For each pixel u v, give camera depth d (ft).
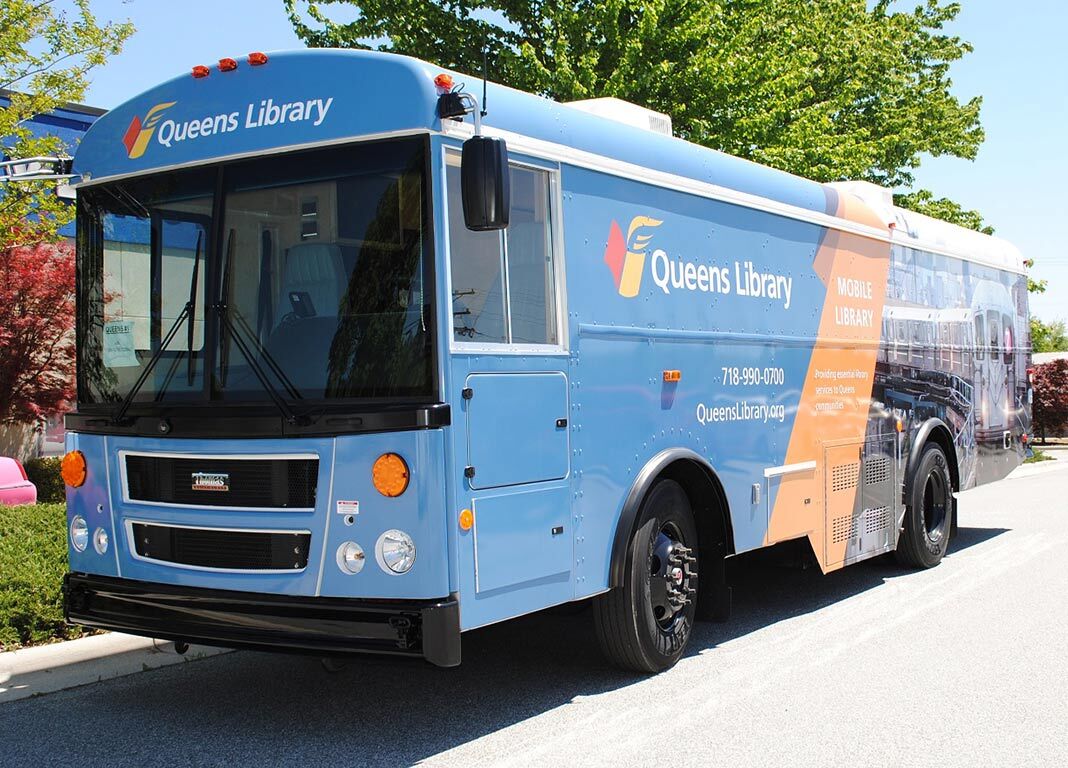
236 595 16.10
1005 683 19.70
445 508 15.10
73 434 18.19
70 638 21.35
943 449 33.45
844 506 26.91
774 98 58.18
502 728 17.30
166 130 17.46
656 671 20.40
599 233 18.90
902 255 30.78
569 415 17.87
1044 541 37.11
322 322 15.93
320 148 16.19
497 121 16.83
